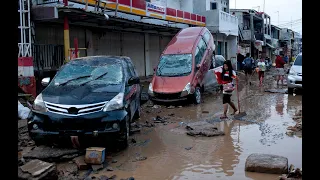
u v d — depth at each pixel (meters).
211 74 15.03
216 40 29.59
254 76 26.80
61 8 11.51
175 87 11.98
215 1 31.02
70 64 7.58
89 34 16.45
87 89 6.57
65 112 6.02
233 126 8.45
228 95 9.40
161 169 5.43
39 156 5.70
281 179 4.76
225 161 5.75
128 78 7.54
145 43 22.39
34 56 11.90
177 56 13.31
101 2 14.24
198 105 12.17
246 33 39.50
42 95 6.48
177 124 8.89
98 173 5.30
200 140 7.17
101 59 7.81
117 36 19.14
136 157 6.03
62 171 5.33
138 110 9.44
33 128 6.17
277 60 18.67
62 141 6.02
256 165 5.19
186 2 28.16
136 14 17.61
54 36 14.05
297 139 7.01
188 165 5.59
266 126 8.34
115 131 6.02
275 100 12.94
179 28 21.91
